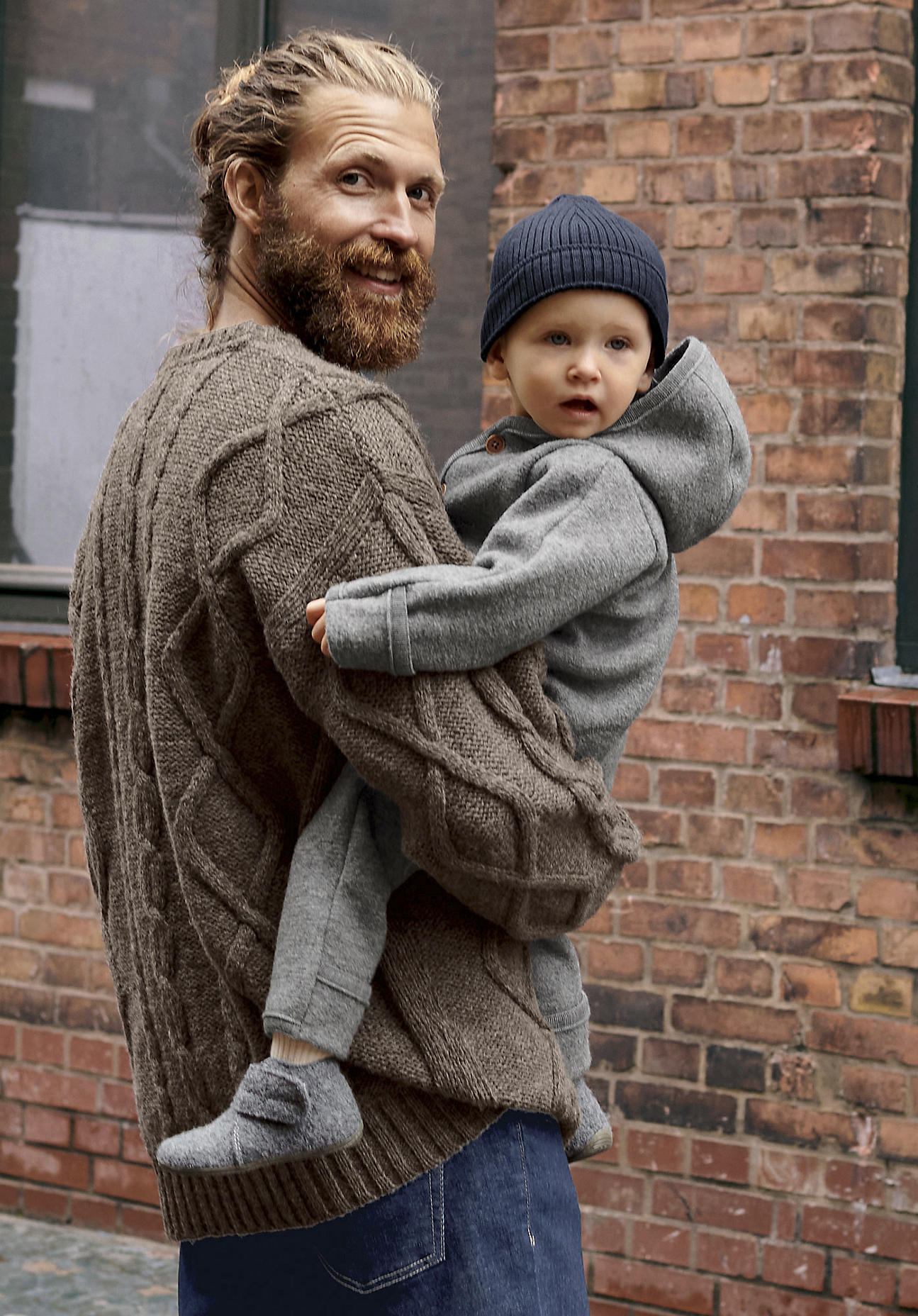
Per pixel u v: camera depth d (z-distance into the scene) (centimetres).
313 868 136
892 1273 287
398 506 134
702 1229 301
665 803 302
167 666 140
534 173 308
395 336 153
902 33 286
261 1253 152
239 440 136
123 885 157
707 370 157
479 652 131
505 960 144
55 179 376
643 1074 305
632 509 146
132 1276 337
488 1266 140
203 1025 147
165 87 364
